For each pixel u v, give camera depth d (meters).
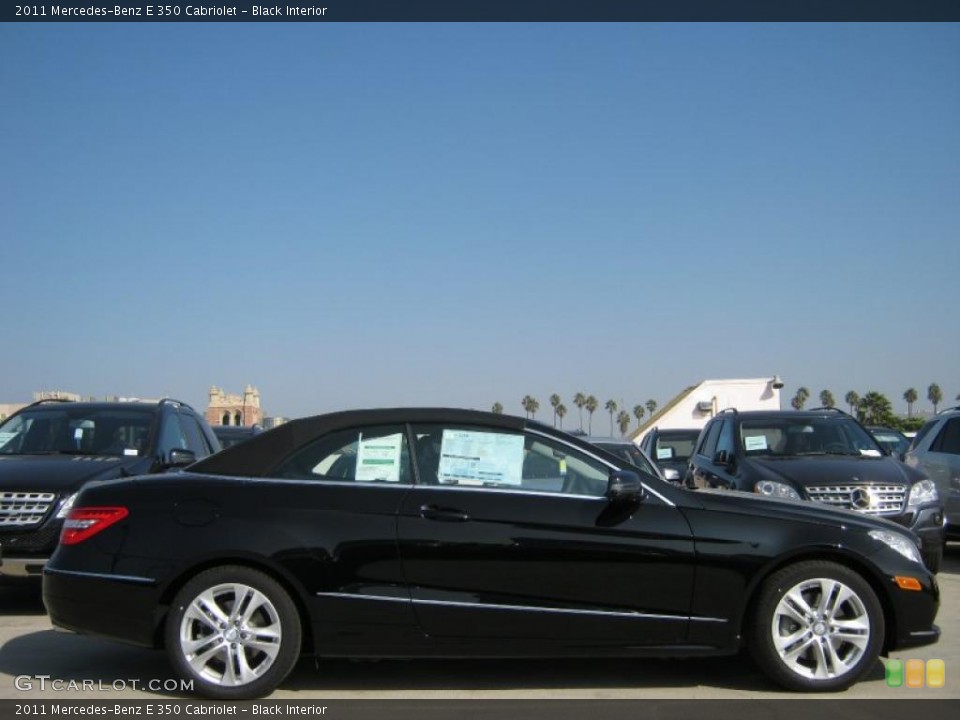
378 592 5.63
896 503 9.54
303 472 5.94
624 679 6.16
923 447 12.91
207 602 5.62
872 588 5.93
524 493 5.83
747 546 5.75
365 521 5.70
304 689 5.91
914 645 5.91
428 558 5.65
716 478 11.05
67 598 5.75
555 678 6.17
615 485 5.70
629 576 5.70
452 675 6.25
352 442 6.01
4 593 9.52
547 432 6.03
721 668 6.41
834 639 5.79
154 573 5.63
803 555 5.83
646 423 27.91
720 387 23.97
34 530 8.00
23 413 10.29
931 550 9.64
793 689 5.80
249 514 5.71
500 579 5.66
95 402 10.59
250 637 5.61
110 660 6.65
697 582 5.71
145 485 5.92
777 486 9.71
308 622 5.73
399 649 5.65
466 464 5.94
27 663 6.58
